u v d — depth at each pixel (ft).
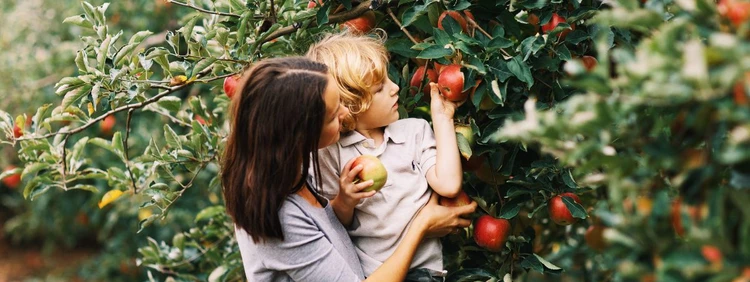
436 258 5.56
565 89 5.59
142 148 14.25
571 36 5.36
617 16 3.54
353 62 5.19
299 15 5.99
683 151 3.57
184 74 6.40
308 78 4.76
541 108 5.49
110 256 17.21
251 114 4.83
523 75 5.19
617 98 3.29
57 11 16.57
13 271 19.61
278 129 4.76
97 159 15.19
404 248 5.16
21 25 16.56
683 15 3.49
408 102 5.99
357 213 5.44
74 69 15.30
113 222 16.25
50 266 19.84
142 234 16.51
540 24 5.54
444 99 5.52
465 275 5.82
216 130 7.25
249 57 6.03
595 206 6.77
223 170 5.14
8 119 6.61
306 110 4.73
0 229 22.45
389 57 6.11
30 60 15.70
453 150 5.34
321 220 5.08
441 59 5.54
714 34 3.09
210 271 8.20
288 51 6.44
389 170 5.37
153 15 14.58
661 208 3.34
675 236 3.51
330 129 4.89
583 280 8.13
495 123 5.52
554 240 8.07
